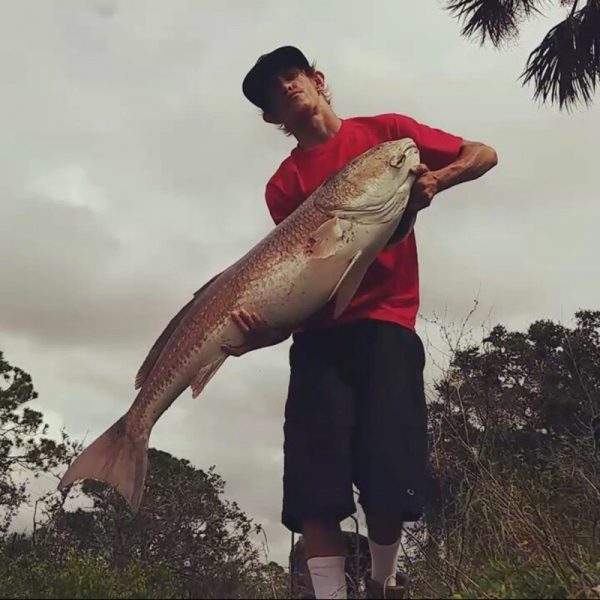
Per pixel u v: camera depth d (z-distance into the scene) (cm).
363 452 317
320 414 323
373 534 319
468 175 347
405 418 319
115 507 1091
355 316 332
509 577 340
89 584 346
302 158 365
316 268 323
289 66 361
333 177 330
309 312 328
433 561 415
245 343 337
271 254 333
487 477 457
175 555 711
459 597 319
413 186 333
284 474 328
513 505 423
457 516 449
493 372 545
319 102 363
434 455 478
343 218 322
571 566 339
